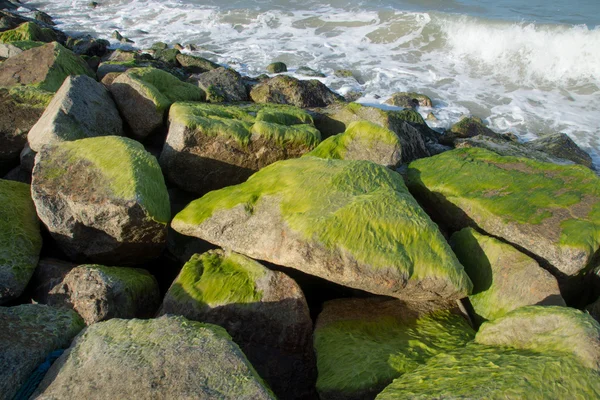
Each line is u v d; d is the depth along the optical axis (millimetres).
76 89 8156
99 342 4418
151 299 5918
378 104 14305
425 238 5398
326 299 6012
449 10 22531
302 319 5227
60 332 4707
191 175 8086
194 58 16422
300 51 18875
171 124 8195
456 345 4980
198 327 4484
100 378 4043
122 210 5848
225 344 4242
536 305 4816
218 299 5402
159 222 6094
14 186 6875
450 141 11500
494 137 12016
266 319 5266
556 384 3758
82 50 17844
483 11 22234
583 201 6203
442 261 5254
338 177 6145
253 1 24828
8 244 5836
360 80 16391
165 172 8094
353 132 8016
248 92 13352
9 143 8422
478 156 7574
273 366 5086
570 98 15375
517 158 7328
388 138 7855
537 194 6453
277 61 18000
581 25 18438
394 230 5398
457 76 16766
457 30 19453
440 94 15500
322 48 19141
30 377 4258
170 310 5488
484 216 6383
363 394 4445
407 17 21078
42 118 8219
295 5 23938
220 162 8016
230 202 6117
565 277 5676
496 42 18266
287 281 5391
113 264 6453
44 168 6441
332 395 4512
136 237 6145
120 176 6199
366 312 5418
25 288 5777
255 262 5680
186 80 13750
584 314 4348
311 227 5383
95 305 5094
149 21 22875
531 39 17938
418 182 7301
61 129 7496
